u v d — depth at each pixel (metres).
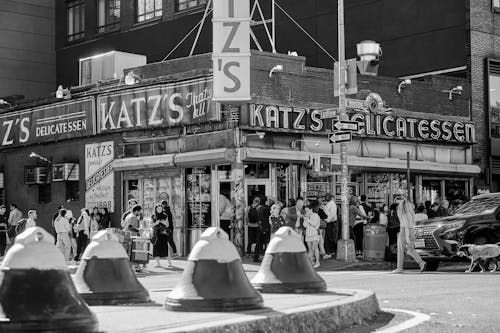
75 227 25.72
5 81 42.38
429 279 16.06
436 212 27.08
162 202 23.58
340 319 8.52
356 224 26.05
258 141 26.14
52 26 44.16
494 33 32.41
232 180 25.89
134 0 40.69
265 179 26.64
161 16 39.31
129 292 9.55
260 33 36.94
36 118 33.09
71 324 6.30
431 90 30.81
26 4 43.22
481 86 32.03
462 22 31.77
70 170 31.41
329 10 35.00
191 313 8.05
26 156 34.00
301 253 10.35
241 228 25.73
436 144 30.88
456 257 19.44
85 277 9.52
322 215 24.81
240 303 8.19
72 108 31.31
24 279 6.29
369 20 34.22
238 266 8.45
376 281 15.73
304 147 27.08
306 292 10.08
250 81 26.02
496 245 18.97
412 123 29.81
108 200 29.97
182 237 27.30
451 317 9.48
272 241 10.41
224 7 25.09
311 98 27.45
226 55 25.05
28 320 6.19
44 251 6.39
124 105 29.06
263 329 7.34
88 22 42.56
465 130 31.22
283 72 26.84
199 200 27.03
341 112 23.08
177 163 27.05
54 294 6.33
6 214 34.66
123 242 19.77
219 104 25.97
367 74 29.12
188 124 26.98
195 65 27.75
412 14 33.09
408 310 10.28
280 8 32.94
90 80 32.75
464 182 31.83
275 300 9.21
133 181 29.23
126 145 29.34
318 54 35.19
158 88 27.89
